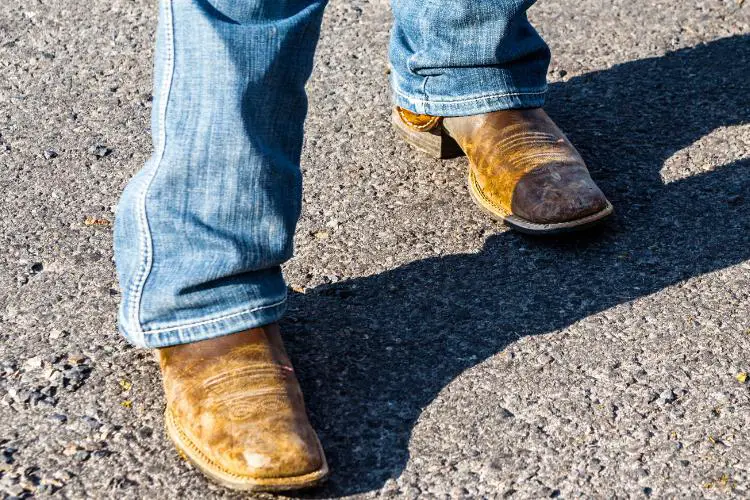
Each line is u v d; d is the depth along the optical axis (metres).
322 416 1.77
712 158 2.55
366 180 2.50
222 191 1.63
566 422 1.77
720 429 1.75
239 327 1.69
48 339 1.97
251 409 1.61
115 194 2.45
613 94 2.85
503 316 2.03
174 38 1.59
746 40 3.12
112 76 2.95
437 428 1.75
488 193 2.34
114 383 1.85
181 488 1.63
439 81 2.38
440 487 1.64
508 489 1.64
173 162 1.61
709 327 2.00
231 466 1.58
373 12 3.32
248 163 1.62
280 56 1.62
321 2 1.68
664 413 1.79
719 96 2.83
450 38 2.30
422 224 2.33
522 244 2.25
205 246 1.63
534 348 1.94
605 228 2.30
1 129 2.69
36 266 2.19
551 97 2.84
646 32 3.17
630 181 2.47
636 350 1.94
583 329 1.99
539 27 3.21
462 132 2.42
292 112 1.70
